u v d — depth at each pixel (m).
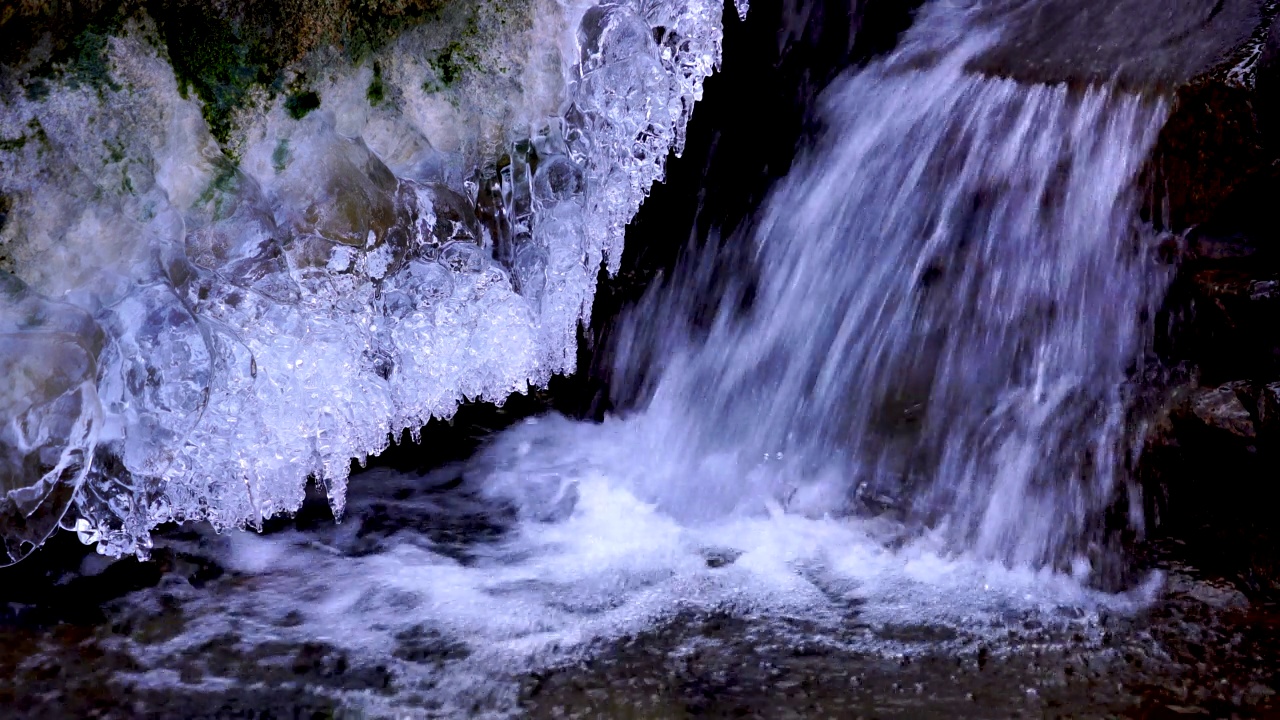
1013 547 3.21
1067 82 3.51
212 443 2.91
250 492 3.02
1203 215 3.15
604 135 3.50
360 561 3.20
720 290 4.22
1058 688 2.55
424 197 3.22
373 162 3.10
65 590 2.90
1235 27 3.38
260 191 2.91
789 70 4.20
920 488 3.51
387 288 3.21
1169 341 3.24
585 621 2.88
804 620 2.88
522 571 3.17
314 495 3.60
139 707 2.45
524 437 4.23
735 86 4.27
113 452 2.77
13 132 2.51
